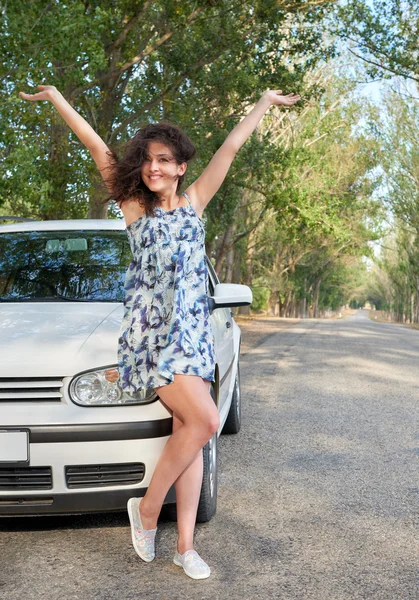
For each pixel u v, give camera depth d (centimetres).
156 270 316
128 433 348
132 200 324
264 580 332
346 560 360
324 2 1869
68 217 1577
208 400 314
